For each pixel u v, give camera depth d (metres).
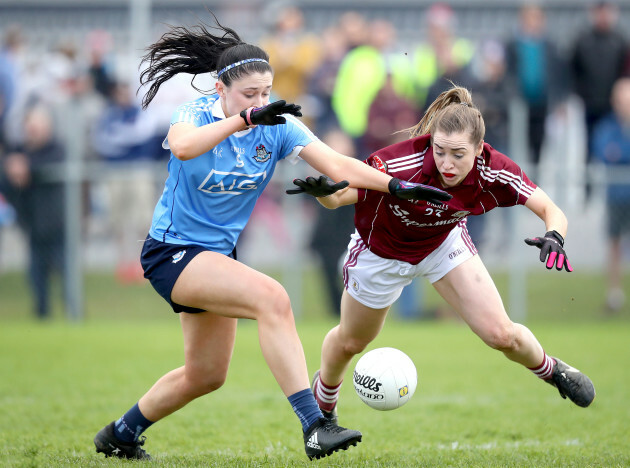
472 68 37.28
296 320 36.47
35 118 36.41
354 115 36.44
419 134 16.72
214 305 14.47
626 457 16.12
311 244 36.16
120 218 37.47
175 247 14.88
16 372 26.58
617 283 37.41
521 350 16.31
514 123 35.66
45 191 36.66
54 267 37.09
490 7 47.12
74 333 34.66
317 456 14.07
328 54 37.53
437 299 39.59
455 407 21.95
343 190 15.48
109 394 23.28
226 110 14.84
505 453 16.59
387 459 16.03
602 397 23.16
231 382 25.64
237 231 15.39
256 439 18.17
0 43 41.81
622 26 46.75
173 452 16.95
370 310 16.88
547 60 37.91
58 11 48.09
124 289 38.25
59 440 17.70
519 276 36.81
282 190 36.19
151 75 16.67
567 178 36.34
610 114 37.25
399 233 16.19
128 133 37.75
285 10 40.84
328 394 17.88
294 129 15.26
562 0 47.06
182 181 14.88
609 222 36.94
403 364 15.91
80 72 39.22
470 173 15.63
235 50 14.59
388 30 40.97
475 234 36.38
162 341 32.84
